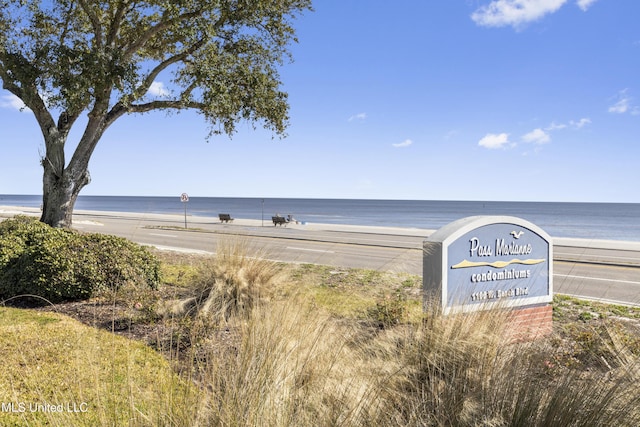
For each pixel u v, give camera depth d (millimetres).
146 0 15703
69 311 7066
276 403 2811
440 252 5961
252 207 164750
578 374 3195
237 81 17109
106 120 16609
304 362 3320
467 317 4441
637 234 51281
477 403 3072
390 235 28203
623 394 2969
